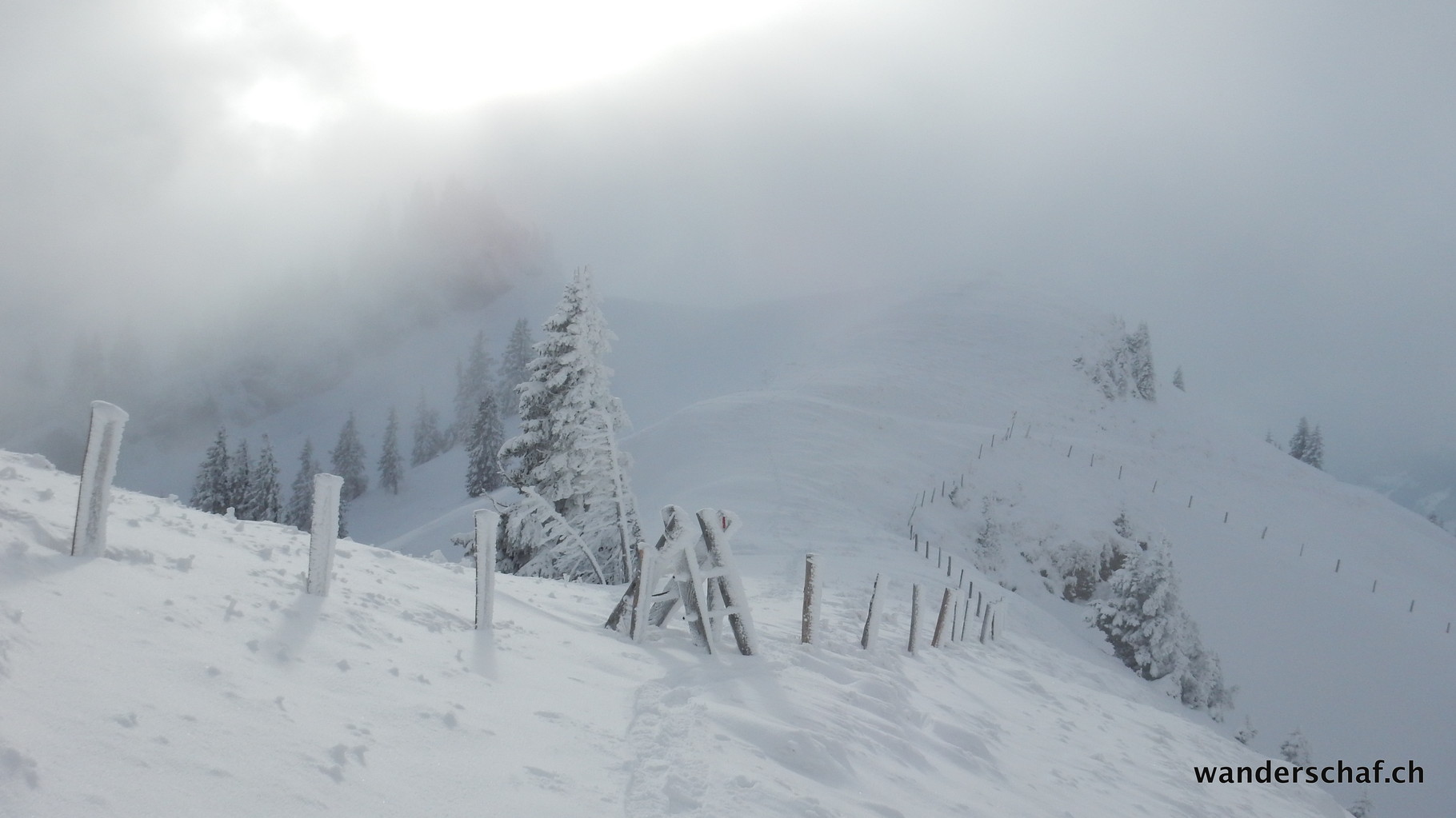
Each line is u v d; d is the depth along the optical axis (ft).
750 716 20.68
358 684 15.47
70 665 11.80
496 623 24.02
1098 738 37.81
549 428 86.69
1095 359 273.95
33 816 8.48
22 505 18.93
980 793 22.17
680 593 27.84
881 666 33.91
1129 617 104.63
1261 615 149.28
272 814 10.27
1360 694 129.80
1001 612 64.44
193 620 15.37
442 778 12.99
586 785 14.42
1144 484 194.90
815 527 114.32
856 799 18.03
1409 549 206.49
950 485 164.35
